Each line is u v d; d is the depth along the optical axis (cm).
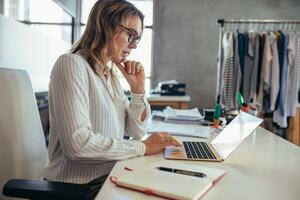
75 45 100
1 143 80
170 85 295
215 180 63
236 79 323
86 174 86
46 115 189
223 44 343
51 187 65
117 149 79
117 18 94
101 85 96
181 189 54
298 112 332
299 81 332
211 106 429
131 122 114
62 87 80
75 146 76
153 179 59
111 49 96
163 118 166
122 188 57
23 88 94
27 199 70
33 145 95
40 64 194
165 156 83
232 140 92
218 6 417
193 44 423
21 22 163
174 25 421
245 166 78
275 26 399
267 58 312
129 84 117
